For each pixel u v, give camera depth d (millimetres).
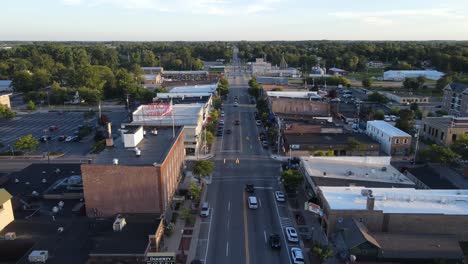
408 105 167875
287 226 63219
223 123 140125
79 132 122125
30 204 63750
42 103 185250
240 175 87062
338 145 99188
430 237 52281
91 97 185500
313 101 134000
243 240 58750
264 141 110625
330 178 72312
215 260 53250
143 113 98000
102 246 49188
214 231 61500
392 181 72875
